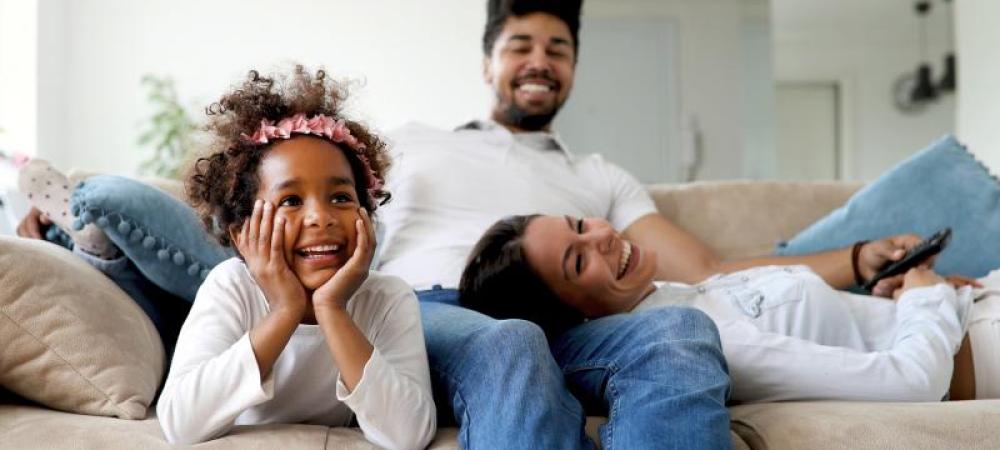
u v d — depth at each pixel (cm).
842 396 126
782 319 144
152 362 127
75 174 164
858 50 823
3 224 167
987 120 502
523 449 98
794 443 105
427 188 180
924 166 190
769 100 582
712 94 561
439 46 434
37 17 368
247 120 112
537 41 206
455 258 170
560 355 131
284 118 113
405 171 183
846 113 823
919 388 125
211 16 422
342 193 110
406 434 102
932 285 149
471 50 435
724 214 203
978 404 115
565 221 148
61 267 121
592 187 196
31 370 115
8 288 115
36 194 141
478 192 182
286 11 427
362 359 102
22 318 115
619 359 117
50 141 385
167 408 100
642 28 561
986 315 143
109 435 101
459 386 112
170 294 150
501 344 109
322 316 103
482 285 145
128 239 135
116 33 414
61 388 115
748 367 130
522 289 143
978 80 511
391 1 433
